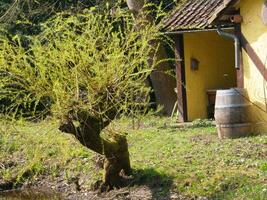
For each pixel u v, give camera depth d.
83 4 21.14
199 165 11.48
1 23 18.98
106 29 10.04
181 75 18.11
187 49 18.27
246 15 14.04
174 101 20.38
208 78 18.73
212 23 14.43
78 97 9.94
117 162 11.22
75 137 10.65
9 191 12.87
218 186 10.29
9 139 12.38
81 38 9.83
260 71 13.78
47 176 12.95
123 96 10.43
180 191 10.57
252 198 9.52
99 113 10.10
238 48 14.27
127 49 10.09
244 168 10.95
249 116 13.71
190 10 18.19
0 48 10.12
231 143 12.85
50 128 10.22
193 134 14.72
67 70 9.82
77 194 11.69
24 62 9.71
